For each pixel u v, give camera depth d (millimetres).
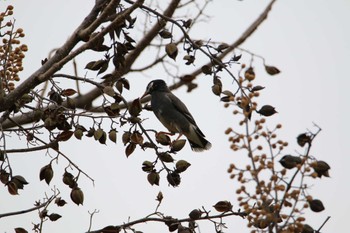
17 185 10102
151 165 10242
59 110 10344
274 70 11203
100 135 10195
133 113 10234
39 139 10562
